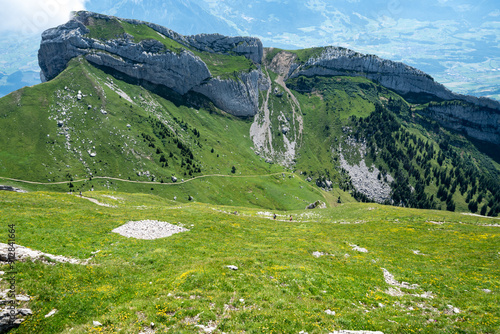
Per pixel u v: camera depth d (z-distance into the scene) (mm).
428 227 55656
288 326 18719
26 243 29156
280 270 27984
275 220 66938
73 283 22938
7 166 175750
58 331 18484
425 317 21281
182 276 24578
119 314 19422
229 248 35875
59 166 188750
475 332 18750
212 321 19141
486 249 39312
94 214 46688
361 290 25922
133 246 33406
